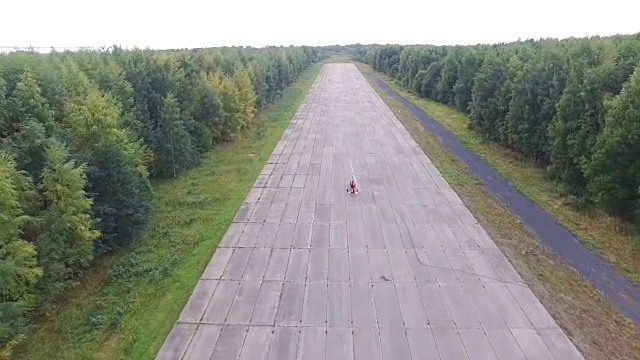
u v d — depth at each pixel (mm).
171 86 32875
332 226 23016
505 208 25625
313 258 19969
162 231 22500
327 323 15758
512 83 35312
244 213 24594
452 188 28156
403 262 19672
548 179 29625
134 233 21266
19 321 14172
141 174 23297
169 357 14219
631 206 22859
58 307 16828
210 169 32188
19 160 17328
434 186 28469
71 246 17125
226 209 25125
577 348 14617
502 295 17359
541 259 20156
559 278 18734
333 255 20234
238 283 18141
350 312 16344
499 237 21938
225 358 14148
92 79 25891
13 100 18547
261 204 25797
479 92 40812
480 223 23375
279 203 25906
